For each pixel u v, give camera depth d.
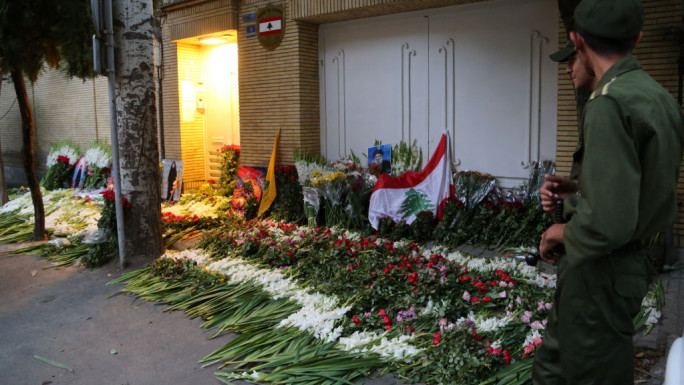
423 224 6.73
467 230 6.52
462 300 4.43
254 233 6.76
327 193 7.44
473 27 7.05
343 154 8.62
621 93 1.78
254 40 8.97
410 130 7.80
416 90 7.68
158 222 6.47
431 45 7.45
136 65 6.15
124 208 6.23
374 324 4.13
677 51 5.25
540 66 6.54
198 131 10.93
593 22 1.92
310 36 8.56
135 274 5.76
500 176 7.03
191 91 10.73
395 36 7.80
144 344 4.18
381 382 3.44
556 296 2.12
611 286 1.89
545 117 6.58
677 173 1.82
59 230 7.91
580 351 1.96
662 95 1.81
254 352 3.85
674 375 1.82
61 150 13.10
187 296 5.06
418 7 7.32
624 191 1.69
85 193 11.07
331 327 4.13
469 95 7.19
